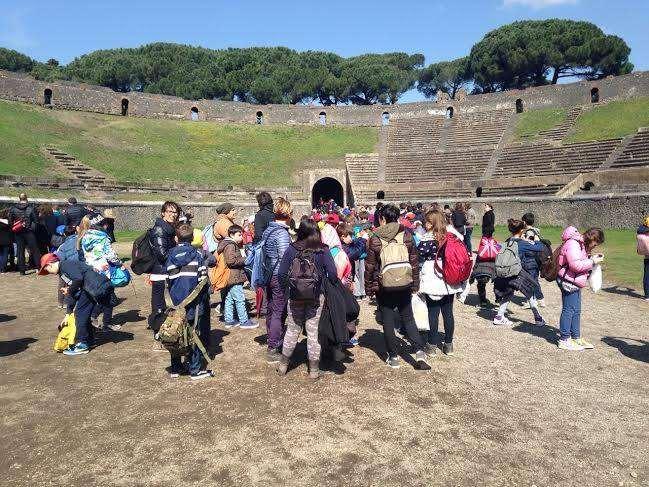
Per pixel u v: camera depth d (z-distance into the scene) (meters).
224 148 54.91
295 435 4.91
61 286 10.63
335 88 85.00
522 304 11.44
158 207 34.12
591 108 52.69
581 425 5.18
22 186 29.25
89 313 7.65
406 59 98.25
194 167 47.97
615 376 6.62
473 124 58.41
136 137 51.34
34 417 5.30
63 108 54.00
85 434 4.93
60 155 39.28
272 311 7.11
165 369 6.88
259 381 6.40
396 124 63.03
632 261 17.81
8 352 7.61
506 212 37.12
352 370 6.84
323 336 6.59
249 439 4.82
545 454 4.59
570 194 35.47
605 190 33.62
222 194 42.81
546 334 8.74
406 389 6.14
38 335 8.59
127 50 102.06
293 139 60.69
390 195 46.34
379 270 6.80
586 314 10.38
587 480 4.17
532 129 52.66
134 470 4.27
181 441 4.79
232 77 84.69
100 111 56.88
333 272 6.41
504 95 59.94
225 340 8.30
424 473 4.25
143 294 12.65
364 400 5.79
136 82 86.56
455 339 8.39
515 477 4.20
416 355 6.81
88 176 36.91
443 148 54.47
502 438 4.89
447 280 7.22
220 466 4.34
